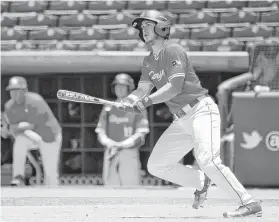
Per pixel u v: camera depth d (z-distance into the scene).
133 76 37.06
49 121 33.72
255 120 28.45
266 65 33.69
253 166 28.53
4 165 35.78
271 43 35.50
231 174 18.11
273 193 25.95
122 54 35.19
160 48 18.61
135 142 32.09
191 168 19.61
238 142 28.66
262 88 28.58
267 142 28.44
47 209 21.53
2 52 36.03
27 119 33.47
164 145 19.20
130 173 32.22
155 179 35.69
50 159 33.72
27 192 27.23
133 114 32.34
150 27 18.45
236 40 36.16
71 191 27.58
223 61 34.53
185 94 18.36
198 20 37.03
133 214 19.33
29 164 35.81
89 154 37.12
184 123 18.61
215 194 26.55
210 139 18.12
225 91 32.59
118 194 26.16
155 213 19.70
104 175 32.44
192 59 34.59
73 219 17.88
